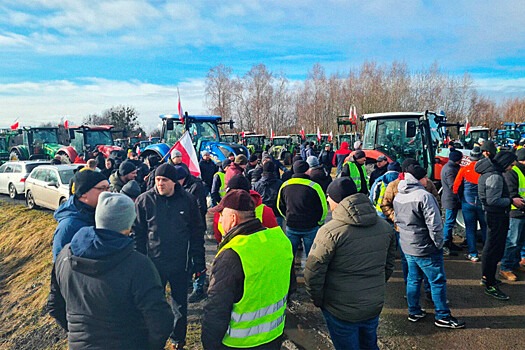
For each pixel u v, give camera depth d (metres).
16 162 13.95
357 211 2.69
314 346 3.84
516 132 25.41
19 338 5.29
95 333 1.94
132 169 5.56
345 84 43.19
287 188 4.96
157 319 1.99
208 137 13.16
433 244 3.88
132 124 59.53
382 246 2.76
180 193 3.56
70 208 2.83
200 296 4.95
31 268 8.03
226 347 2.17
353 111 13.46
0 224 10.85
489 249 4.63
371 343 2.87
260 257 2.14
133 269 1.97
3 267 8.70
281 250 2.27
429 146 9.21
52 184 10.27
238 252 2.13
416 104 40.28
